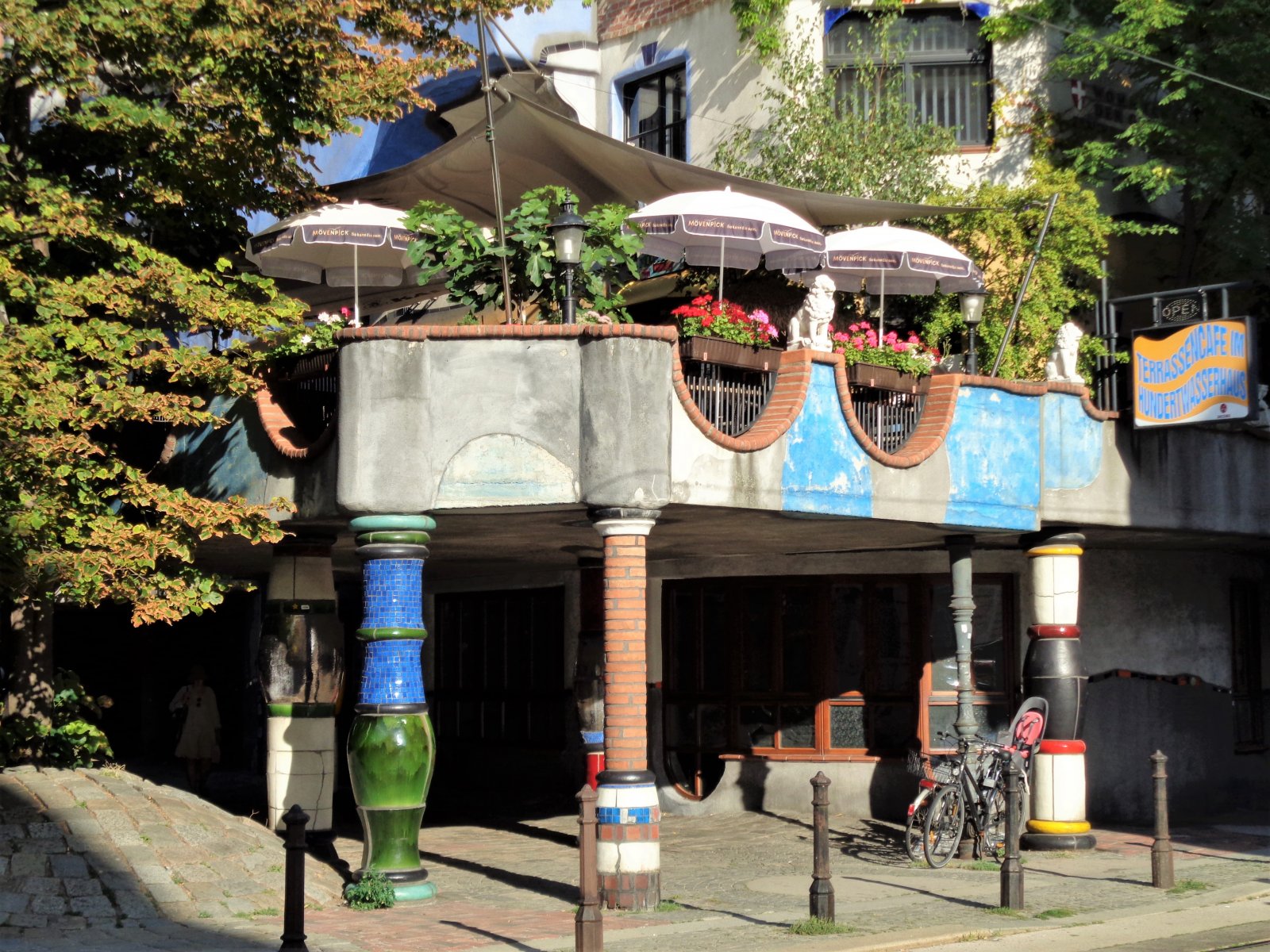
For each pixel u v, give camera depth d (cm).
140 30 1278
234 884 1138
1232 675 1958
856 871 1355
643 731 1145
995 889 1235
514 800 2030
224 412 1447
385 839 1172
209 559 1825
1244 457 1709
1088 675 1797
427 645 2308
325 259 1725
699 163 2180
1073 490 1530
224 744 2536
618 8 2322
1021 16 2059
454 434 1181
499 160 1716
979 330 1855
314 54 1348
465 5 1477
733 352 1275
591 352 1168
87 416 1257
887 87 2012
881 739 1759
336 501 1240
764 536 1544
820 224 1791
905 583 1767
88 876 1080
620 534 1154
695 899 1191
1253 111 2006
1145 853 1477
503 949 966
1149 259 2144
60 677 1516
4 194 1286
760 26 2097
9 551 1186
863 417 1401
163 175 1421
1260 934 1033
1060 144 2062
